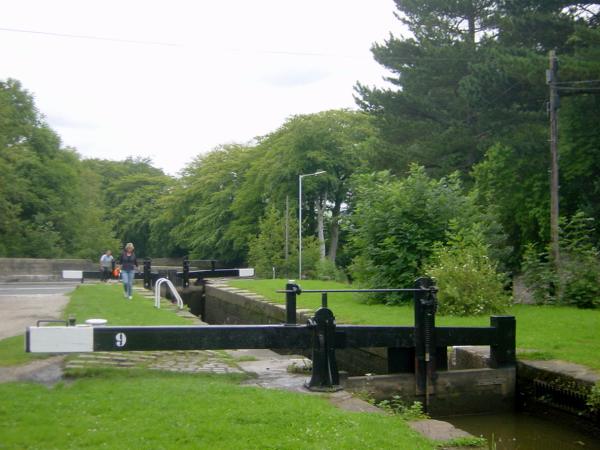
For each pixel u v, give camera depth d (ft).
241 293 65.00
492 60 87.81
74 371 24.99
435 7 109.91
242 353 30.89
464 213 49.16
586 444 22.99
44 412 18.98
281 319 49.93
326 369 23.62
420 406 24.04
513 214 89.30
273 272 114.21
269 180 166.30
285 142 167.53
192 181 221.05
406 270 47.16
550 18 81.35
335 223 170.50
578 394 24.31
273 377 25.50
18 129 144.56
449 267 41.96
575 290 45.98
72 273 81.51
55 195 152.05
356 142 162.71
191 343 24.38
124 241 257.34
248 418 18.39
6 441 16.30
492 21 103.55
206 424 17.76
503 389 27.35
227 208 193.06
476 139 101.71
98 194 198.80
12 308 47.65
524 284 50.52
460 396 26.68
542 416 26.21
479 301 41.04
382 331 25.73
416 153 105.50
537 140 86.74
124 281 56.80
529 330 34.76
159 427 17.46
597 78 71.31
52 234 141.79
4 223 128.16
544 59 75.51
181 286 79.46
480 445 17.97
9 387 22.16
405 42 110.11
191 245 205.57
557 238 49.65
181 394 21.27
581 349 29.50
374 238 49.47
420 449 16.78
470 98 89.61
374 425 18.49
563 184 84.33
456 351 30.14
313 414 19.06
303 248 125.08
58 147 156.56
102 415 18.69
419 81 108.37
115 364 26.96
